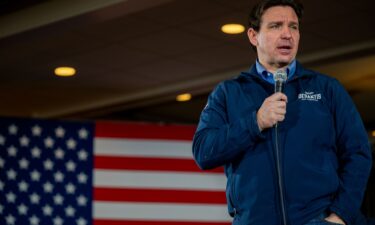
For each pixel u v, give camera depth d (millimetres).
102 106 11898
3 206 7520
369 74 10234
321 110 2357
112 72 10102
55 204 7508
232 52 9070
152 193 7410
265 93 2385
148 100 11602
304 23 8023
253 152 2289
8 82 10625
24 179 7551
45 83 10703
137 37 8391
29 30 7512
